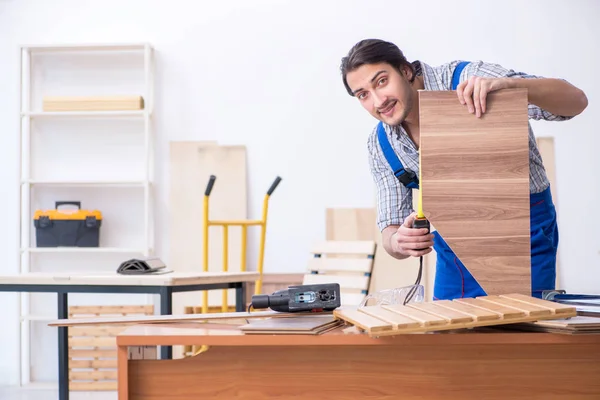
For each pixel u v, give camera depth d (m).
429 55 5.09
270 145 5.17
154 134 5.22
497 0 5.07
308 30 5.17
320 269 3.93
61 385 3.37
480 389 1.66
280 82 5.18
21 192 5.10
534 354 1.66
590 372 1.66
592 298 1.92
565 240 4.99
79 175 5.26
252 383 1.68
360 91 2.08
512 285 1.86
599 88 5.02
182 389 1.68
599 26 5.04
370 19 5.13
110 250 4.96
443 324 1.53
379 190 2.53
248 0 5.20
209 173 5.15
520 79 1.88
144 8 5.25
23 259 5.15
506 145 1.86
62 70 5.27
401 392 1.67
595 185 5.00
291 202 5.14
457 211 1.86
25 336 5.14
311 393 1.67
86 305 5.19
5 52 5.27
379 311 1.71
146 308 4.98
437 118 1.86
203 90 5.21
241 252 4.79
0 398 4.67
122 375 1.64
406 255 2.27
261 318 1.88
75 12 5.27
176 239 5.12
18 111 5.07
